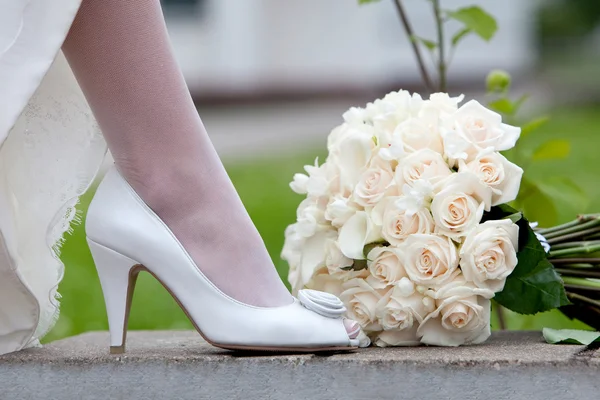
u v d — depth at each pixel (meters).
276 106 15.80
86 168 1.84
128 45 1.66
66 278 4.59
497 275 1.80
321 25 15.92
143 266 1.75
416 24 16.08
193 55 15.73
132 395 1.67
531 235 1.87
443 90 2.60
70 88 1.83
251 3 15.55
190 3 15.63
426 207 1.85
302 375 1.64
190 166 1.74
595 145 11.77
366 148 1.90
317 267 1.92
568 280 2.15
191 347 1.93
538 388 1.60
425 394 1.62
